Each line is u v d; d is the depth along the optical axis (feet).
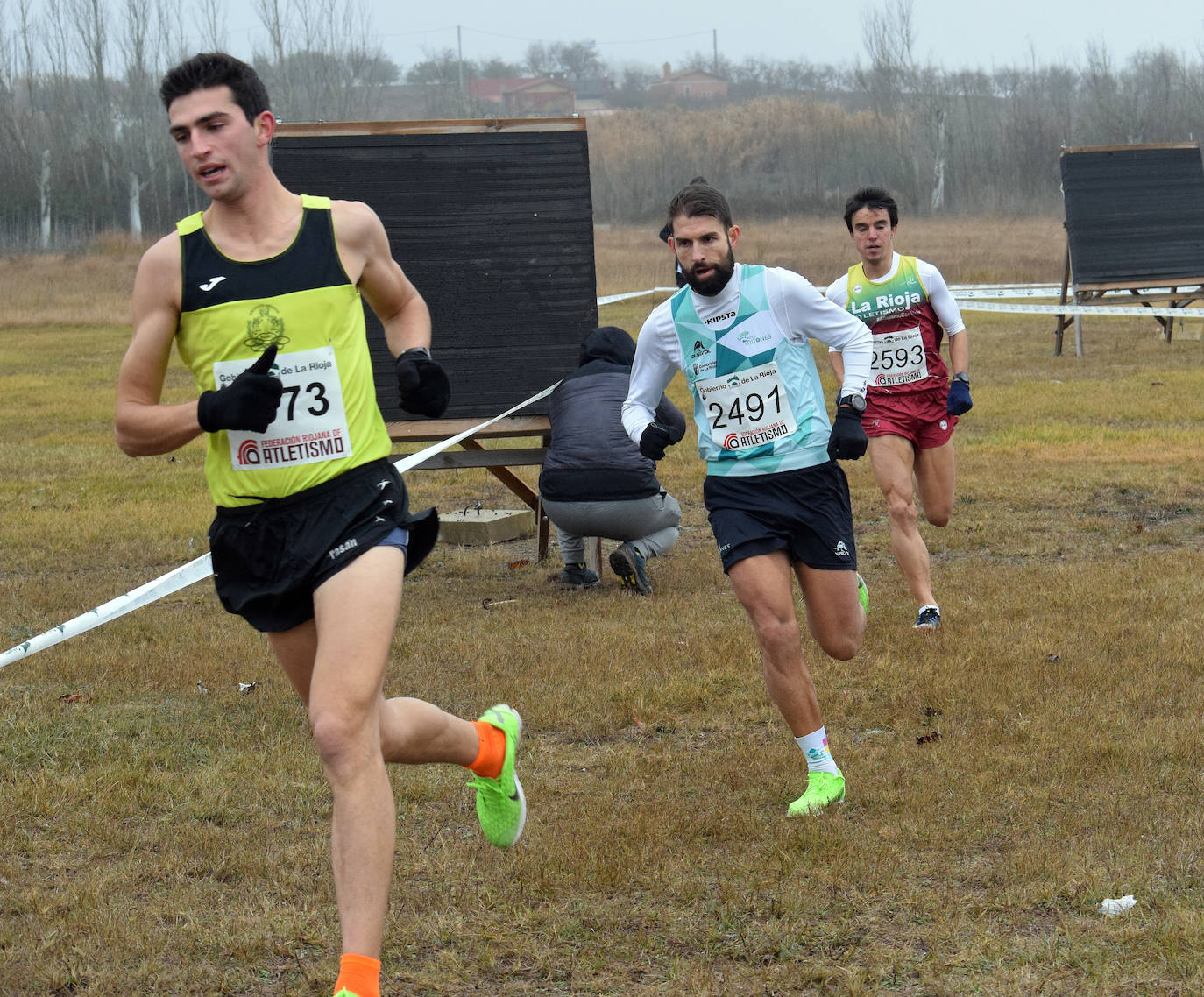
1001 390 157.48
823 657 62.18
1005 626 66.49
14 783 48.78
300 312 32.40
